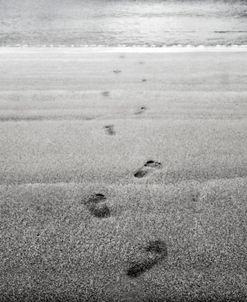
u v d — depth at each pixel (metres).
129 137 1.76
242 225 1.16
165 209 1.23
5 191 1.32
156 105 2.19
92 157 1.56
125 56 3.59
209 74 2.89
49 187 1.34
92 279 0.97
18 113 2.06
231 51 3.83
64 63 3.30
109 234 1.12
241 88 2.51
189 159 1.54
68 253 1.05
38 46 4.34
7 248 1.07
